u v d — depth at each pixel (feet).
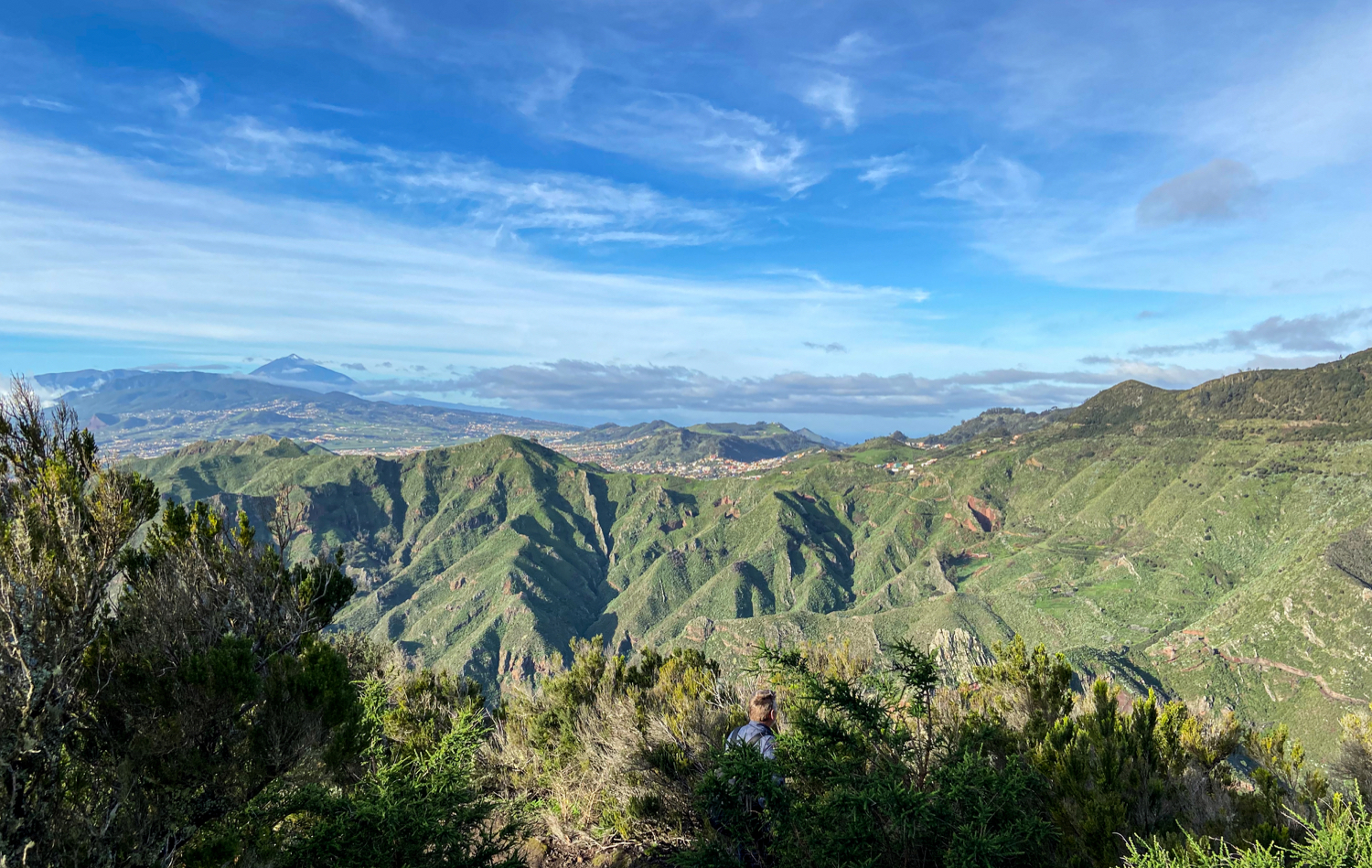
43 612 13.55
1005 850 11.14
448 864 15.21
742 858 13.75
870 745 14.52
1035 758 14.40
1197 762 16.06
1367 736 16.48
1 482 16.76
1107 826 11.80
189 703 14.74
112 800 14.06
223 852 13.98
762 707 16.24
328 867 14.53
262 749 15.03
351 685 17.33
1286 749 17.47
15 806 12.96
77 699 14.43
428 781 16.76
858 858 12.13
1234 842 11.17
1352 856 9.32
